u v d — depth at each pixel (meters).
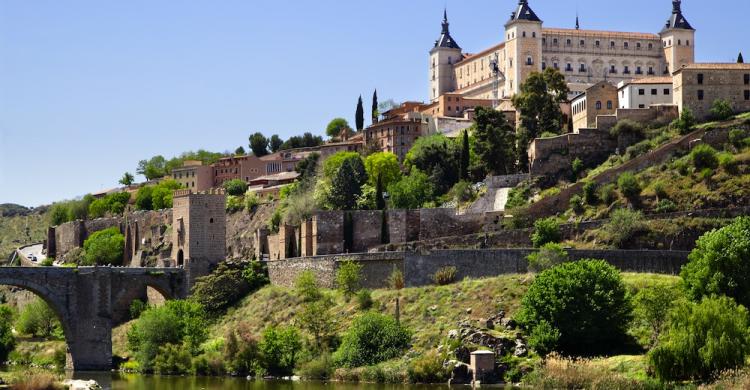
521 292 171.62
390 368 161.88
